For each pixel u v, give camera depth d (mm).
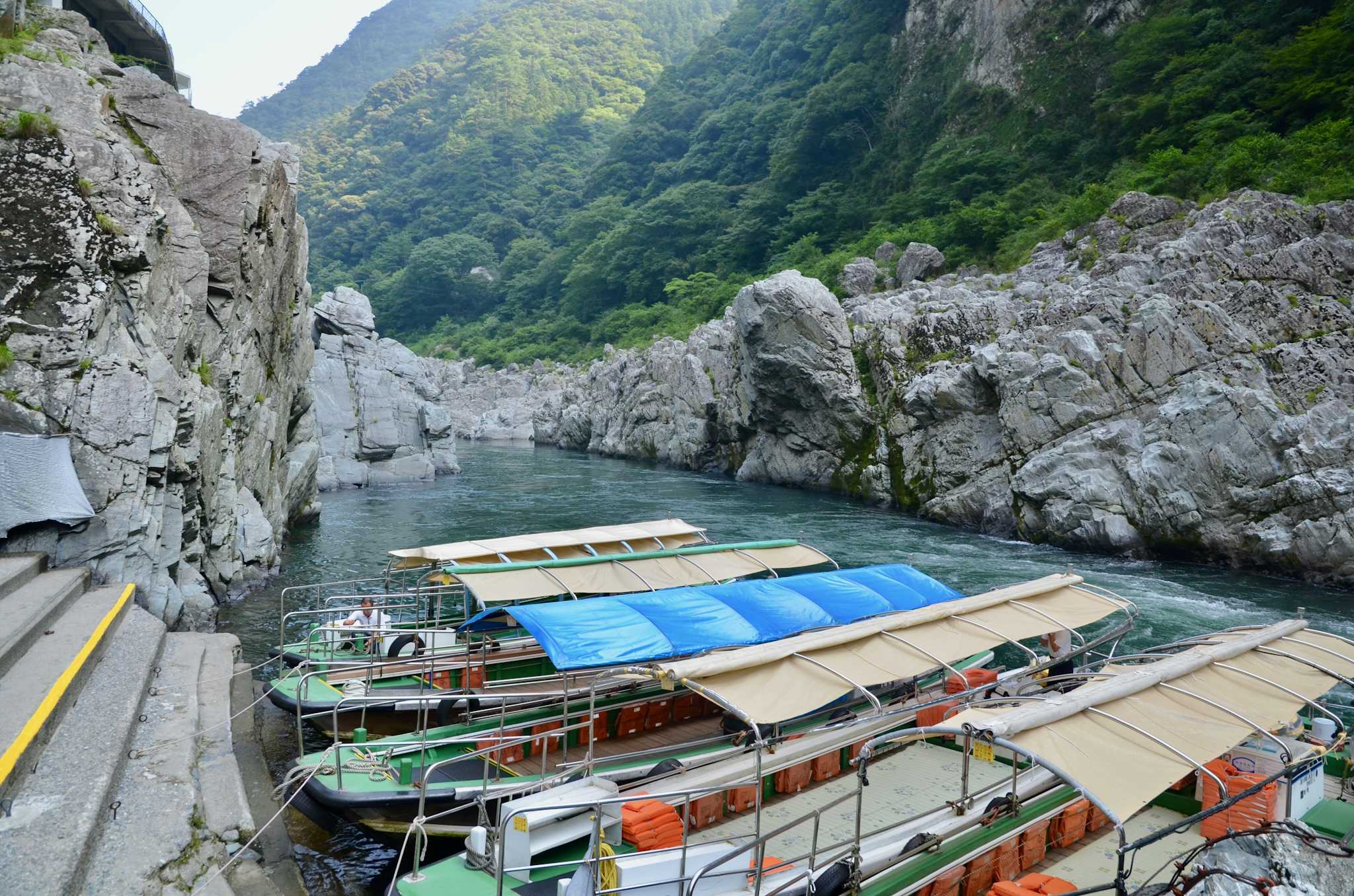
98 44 28406
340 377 51625
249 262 26781
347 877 12133
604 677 14242
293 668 17281
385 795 12242
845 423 48844
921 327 46375
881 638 13328
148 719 13188
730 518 40938
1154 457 31750
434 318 144125
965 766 11422
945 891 10180
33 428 16656
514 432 96375
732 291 88875
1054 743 9422
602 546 20094
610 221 125688
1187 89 56906
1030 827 11094
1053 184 66438
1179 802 12500
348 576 27844
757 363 51031
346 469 50125
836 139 90938
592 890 9219
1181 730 10109
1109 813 8336
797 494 49812
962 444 40812
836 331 49281
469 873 10492
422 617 19984
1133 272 37688
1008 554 33219
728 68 142625
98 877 9008
